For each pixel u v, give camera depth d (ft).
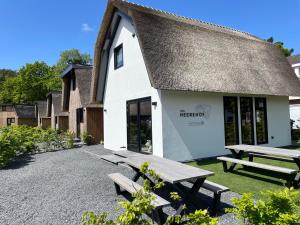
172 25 34.71
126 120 38.14
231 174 23.57
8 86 175.94
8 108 146.20
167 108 30.25
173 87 28.30
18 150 38.58
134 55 35.58
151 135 32.04
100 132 54.19
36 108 128.16
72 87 65.16
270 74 40.55
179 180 12.67
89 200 17.46
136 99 35.29
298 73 74.54
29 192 19.63
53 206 16.51
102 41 41.37
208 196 17.31
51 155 38.52
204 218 7.68
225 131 35.45
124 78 38.58
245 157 31.76
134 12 32.32
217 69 33.86
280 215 7.15
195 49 34.09
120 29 39.27
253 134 38.83
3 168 29.48
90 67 60.23
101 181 22.03
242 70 36.94
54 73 178.29
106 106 45.42
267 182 20.56
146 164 10.65
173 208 15.47
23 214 15.29
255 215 7.59
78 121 61.16
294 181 18.56
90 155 37.01
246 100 38.40
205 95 33.63
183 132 31.32
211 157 33.42
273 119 42.04
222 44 38.42
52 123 92.12
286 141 43.80
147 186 9.27
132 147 36.58
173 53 31.37
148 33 31.24
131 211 7.92
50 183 21.95
